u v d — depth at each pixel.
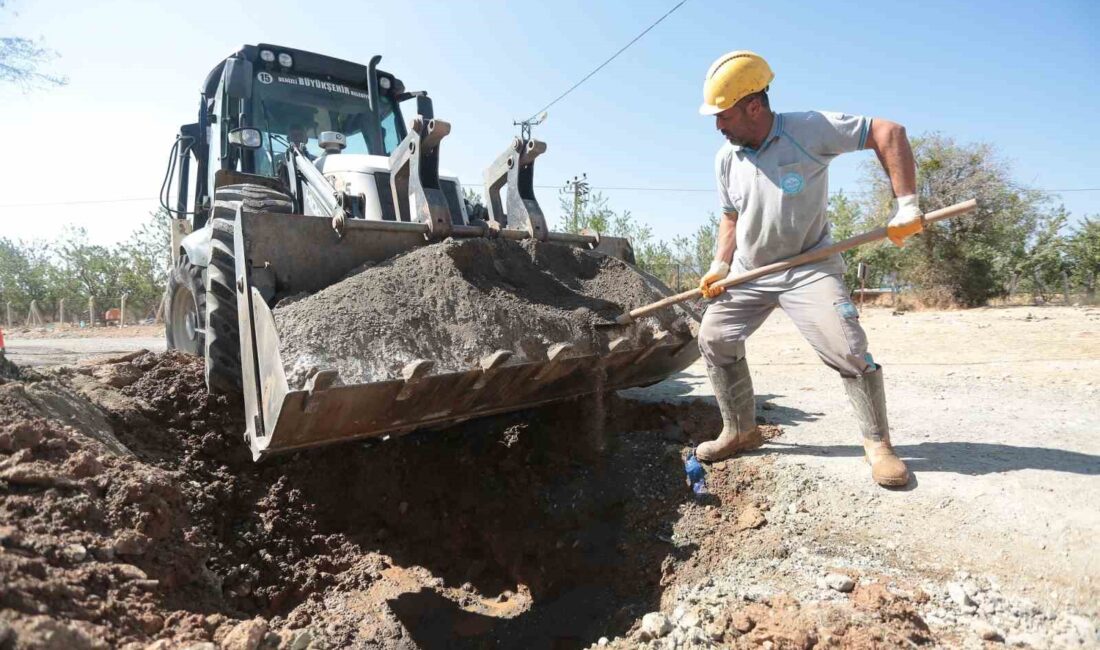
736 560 2.88
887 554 2.65
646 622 2.60
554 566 3.52
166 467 3.34
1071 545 2.49
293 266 3.28
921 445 3.58
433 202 3.78
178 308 5.48
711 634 2.39
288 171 4.75
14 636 1.62
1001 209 20.23
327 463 3.78
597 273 4.22
